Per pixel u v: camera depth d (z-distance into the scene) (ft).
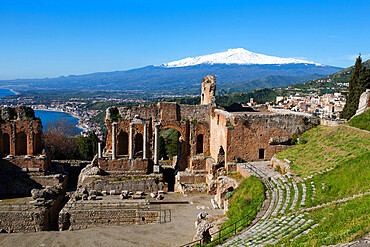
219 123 187.73
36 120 185.88
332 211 93.04
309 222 92.32
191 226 140.97
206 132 207.00
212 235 112.37
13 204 152.97
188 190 182.80
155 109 200.03
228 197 147.74
